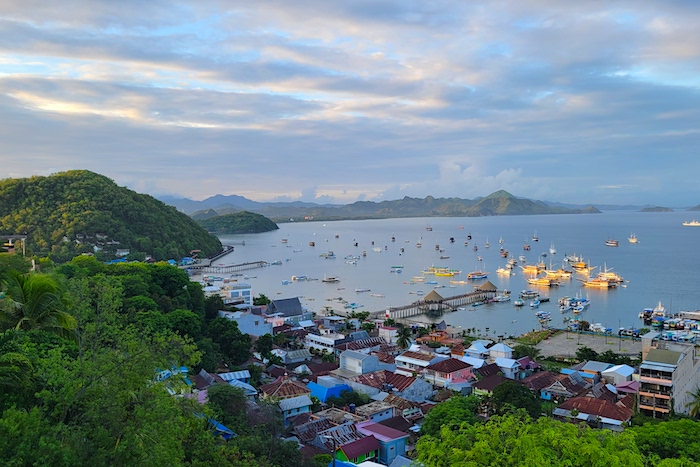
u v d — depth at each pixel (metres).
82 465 24.59
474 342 135.62
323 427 69.56
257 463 41.34
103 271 120.06
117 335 36.78
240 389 66.88
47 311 46.34
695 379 93.12
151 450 26.81
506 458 30.28
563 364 125.69
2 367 30.78
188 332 94.50
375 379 99.75
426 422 72.00
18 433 23.48
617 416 80.44
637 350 142.12
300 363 116.62
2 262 50.81
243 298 184.38
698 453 46.47
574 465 29.70
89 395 29.27
